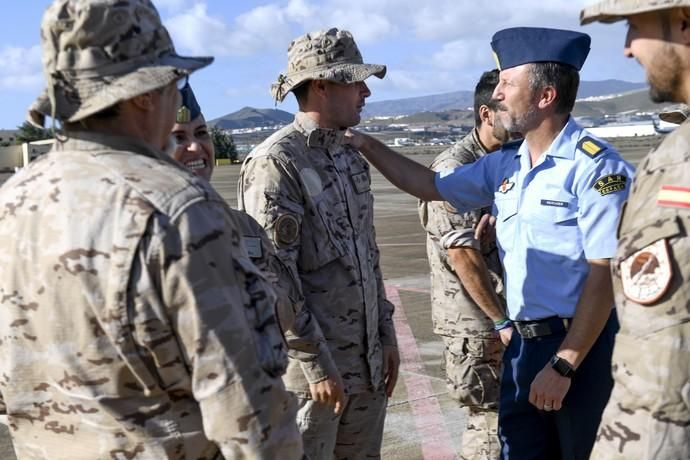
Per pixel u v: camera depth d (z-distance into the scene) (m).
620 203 2.76
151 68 1.73
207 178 2.70
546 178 2.92
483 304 3.56
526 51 2.88
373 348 3.24
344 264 3.13
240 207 3.05
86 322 1.68
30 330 1.74
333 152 3.21
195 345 1.65
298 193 3.03
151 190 1.67
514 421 3.08
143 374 1.69
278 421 1.72
